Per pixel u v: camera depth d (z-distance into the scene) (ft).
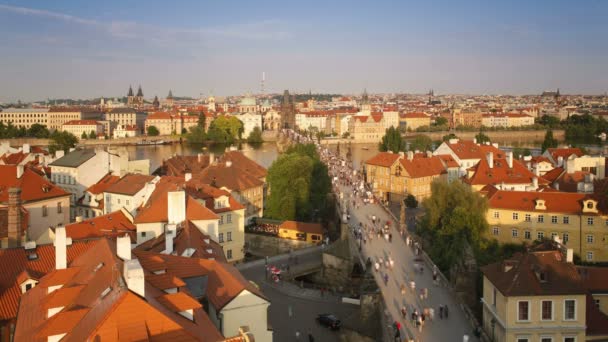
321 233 528.22
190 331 170.71
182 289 207.72
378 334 328.70
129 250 225.35
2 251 263.08
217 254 324.19
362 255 452.76
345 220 495.82
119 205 553.23
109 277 191.11
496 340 294.46
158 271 235.40
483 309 317.42
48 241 392.27
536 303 283.79
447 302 351.05
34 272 255.70
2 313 234.58
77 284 212.84
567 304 284.61
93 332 155.94
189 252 299.99
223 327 237.66
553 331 283.59
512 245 505.25
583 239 489.26
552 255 307.37
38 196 513.45
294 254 489.67
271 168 640.58
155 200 433.48
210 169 641.40
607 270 324.80
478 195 506.07
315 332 341.41
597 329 289.53
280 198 612.70
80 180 643.04
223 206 467.52
